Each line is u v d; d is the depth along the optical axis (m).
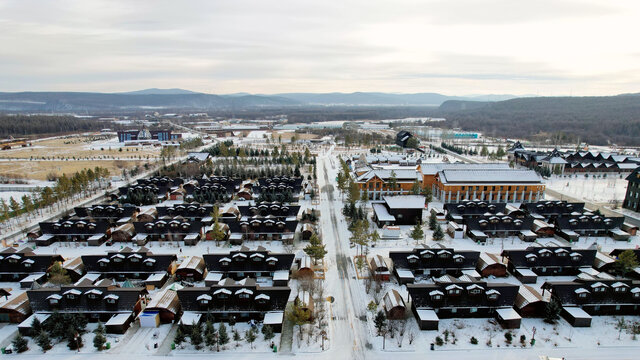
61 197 130.00
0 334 61.47
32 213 123.94
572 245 95.56
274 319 62.53
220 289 65.38
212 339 58.84
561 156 196.38
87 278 74.94
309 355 56.97
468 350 57.69
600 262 79.69
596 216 102.00
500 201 132.88
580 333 61.47
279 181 148.88
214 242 98.75
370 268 81.19
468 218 103.25
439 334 61.50
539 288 74.62
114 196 138.88
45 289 66.75
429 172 143.75
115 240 98.75
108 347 58.09
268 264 79.25
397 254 80.44
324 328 63.44
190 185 147.50
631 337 60.31
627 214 119.81
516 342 59.34
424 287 66.38
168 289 71.25
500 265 79.12
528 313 65.69
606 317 65.75
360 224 92.31
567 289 66.62
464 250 87.69
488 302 65.06
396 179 137.62
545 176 176.12
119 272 78.62
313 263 85.94
